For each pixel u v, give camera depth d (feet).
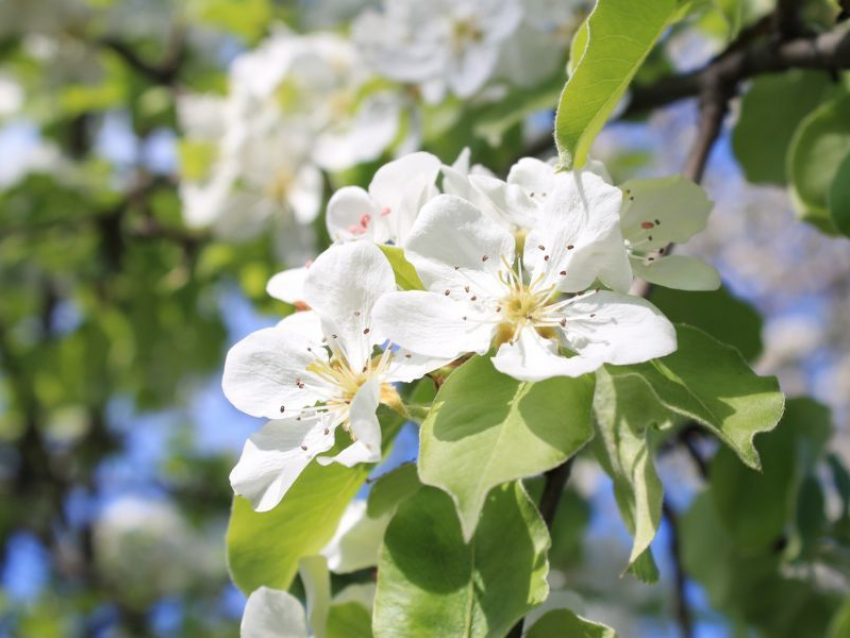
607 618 1.65
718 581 1.07
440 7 1.11
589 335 0.71
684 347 0.74
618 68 0.76
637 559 0.71
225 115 1.35
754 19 0.96
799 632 1.06
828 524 1.00
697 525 1.09
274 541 0.79
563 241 0.73
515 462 0.67
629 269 0.72
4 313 2.10
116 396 1.97
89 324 1.79
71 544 2.28
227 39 1.91
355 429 0.69
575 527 1.56
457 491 0.67
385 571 0.72
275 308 1.42
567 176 0.74
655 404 0.74
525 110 1.08
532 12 1.10
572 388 0.70
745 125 1.05
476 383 0.71
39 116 1.85
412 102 1.16
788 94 1.04
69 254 1.78
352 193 0.80
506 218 0.76
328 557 0.81
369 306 0.73
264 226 1.29
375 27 1.13
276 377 0.74
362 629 0.79
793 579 1.05
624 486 0.74
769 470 1.00
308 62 1.25
